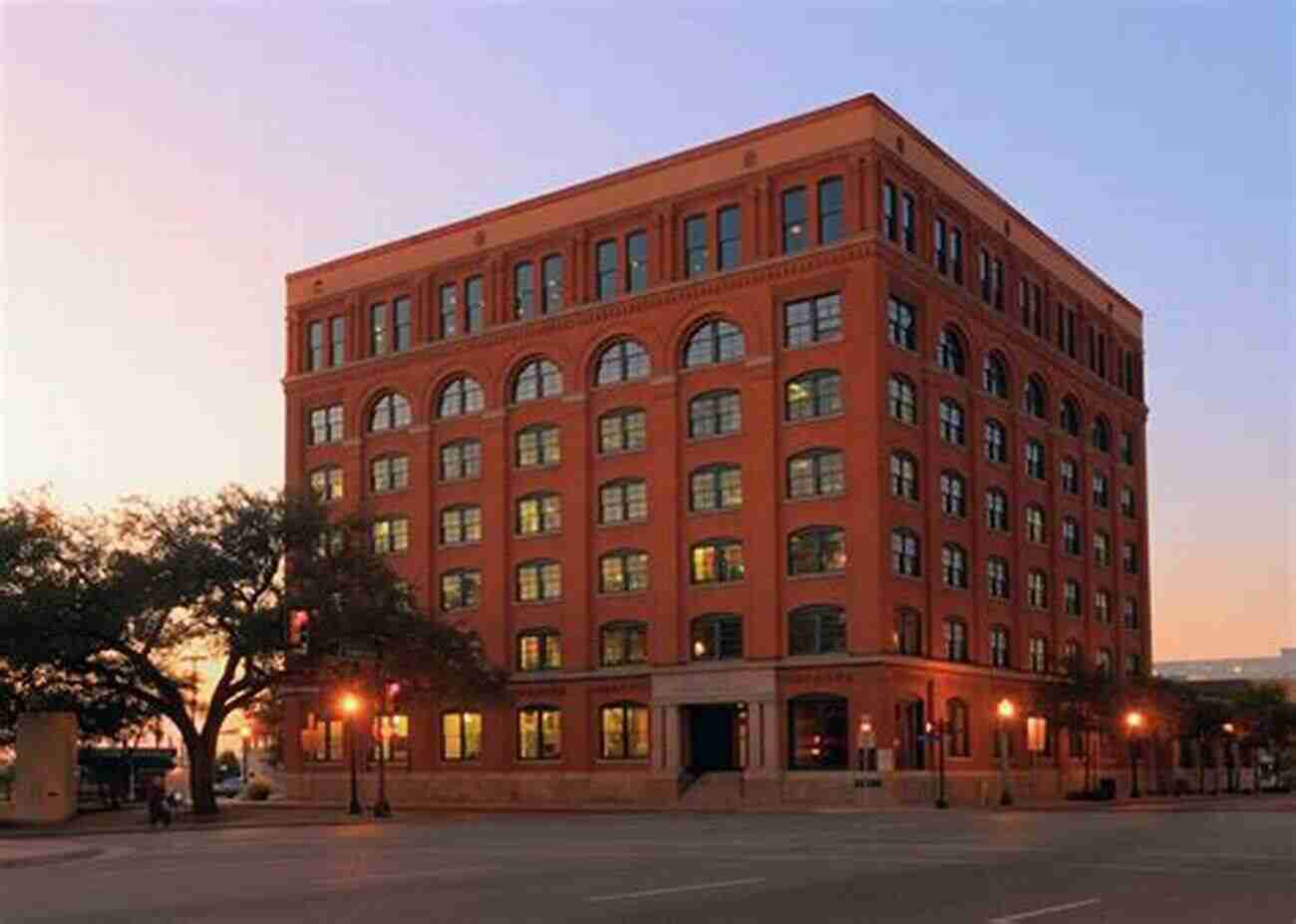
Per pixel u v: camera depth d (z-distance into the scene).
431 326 84.25
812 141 69.88
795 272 69.50
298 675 62.75
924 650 69.00
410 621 63.50
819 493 68.06
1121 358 97.25
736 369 71.31
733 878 22.42
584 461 76.25
